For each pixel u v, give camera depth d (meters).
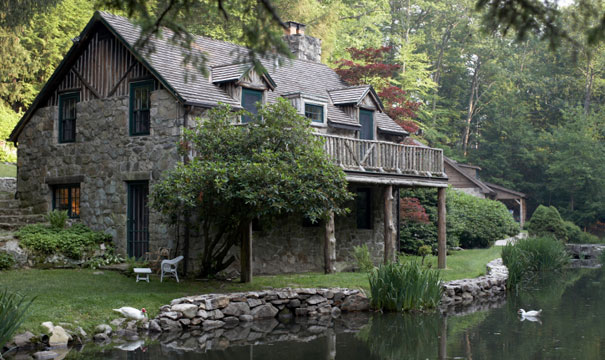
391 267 15.77
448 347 11.64
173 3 7.92
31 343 10.68
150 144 18.08
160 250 16.91
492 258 25.64
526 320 14.54
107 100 19.27
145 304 13.16
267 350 11.28
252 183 14.59
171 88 17.27
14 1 26.06
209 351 11.09
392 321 14.30
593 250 36.88
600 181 51.22
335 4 39.94
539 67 62.53
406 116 29.84
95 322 11.99
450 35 60.62
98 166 19.34
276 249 19.47
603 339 12.35
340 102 22.67
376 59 31.56
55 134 20.61
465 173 48.25
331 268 18.59
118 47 19.12
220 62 20.80
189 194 14.59
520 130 59.47
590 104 59.41
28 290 13.58
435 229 28.58
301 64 24.72
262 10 7.98
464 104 64.94
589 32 7.55
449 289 17.19
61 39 35.12
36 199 20.91
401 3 56.00
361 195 23.17
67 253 17.53
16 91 32.25
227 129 15.91
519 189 59.81
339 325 13.80
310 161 15.34
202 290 14.98
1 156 29.92
